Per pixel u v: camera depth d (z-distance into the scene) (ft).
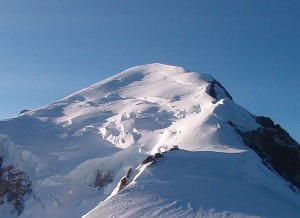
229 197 131.34
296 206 143.33
